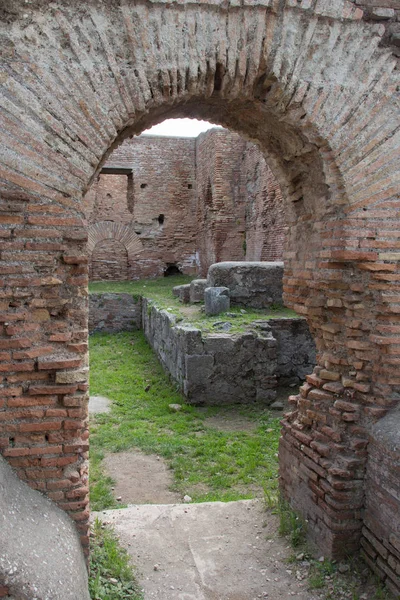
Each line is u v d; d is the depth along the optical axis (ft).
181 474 19.48
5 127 10.36
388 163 12.42
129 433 23.57
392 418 12.17
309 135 12.39
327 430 13.50
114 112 11.09
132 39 11.06
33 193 10.61
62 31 10.68
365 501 12.67
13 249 10.60
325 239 13.19
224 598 12.01
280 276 34.01
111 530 14.44
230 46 11.62
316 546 13.55
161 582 12.50
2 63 10.35
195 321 30.42
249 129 14.84
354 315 13.03
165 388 30.42
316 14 11.91
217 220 55.88
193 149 66.23
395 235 12.44
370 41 12.28
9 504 9.86
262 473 19.45
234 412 26.16
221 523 15.14
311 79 12.09
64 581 8.98
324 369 14.28
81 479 11.34
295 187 14.97
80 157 10.87
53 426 11.00
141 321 49.32
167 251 66.39
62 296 11.11
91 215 64.03
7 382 10.84
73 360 11.00
